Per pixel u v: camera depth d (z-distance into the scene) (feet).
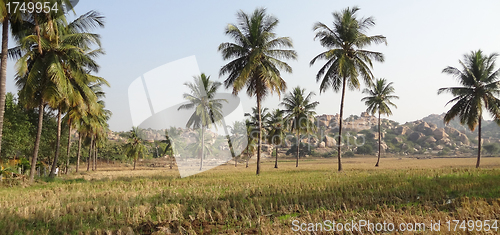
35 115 92.38
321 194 32.22
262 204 29.04
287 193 34.99
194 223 23.43
